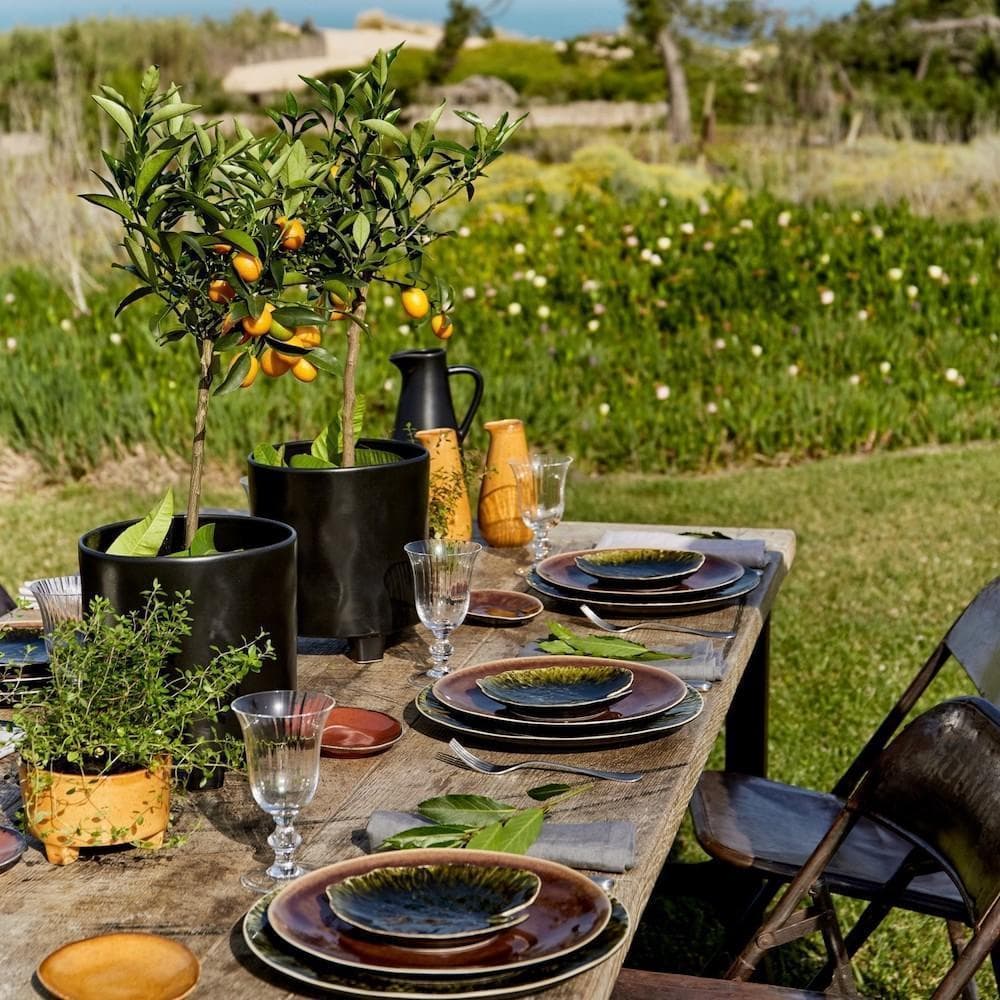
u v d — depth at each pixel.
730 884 2.94
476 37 35.75
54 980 1.33
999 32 25.72
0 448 7.88
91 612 1.81
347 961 1.32
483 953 1.35
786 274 8.85
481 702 2.07
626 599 2.61
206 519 2.07
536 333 8.53
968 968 1.82
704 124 23.28
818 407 7.80
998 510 6.70
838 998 2.07
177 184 1.85
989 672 2.52
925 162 13.94
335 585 2.26
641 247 9.31
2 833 1.67
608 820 1.72
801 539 6.41
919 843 2.06
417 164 2.14
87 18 26.36
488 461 3.13
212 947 1.42
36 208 10.49
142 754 1.60
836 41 25.58
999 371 8.35
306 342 1.99
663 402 7.87
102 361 8.34
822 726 4.57
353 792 1.83
